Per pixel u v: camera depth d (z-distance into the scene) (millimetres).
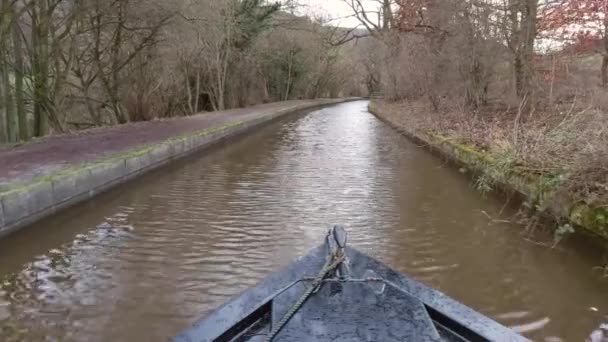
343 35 38656
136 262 5664
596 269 5348
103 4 16047
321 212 7723
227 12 26906
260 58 35969
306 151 15016
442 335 2184
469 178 10367
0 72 14914
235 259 5719
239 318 2154
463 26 14805
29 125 18797
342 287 2244
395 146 16250
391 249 6066
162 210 7887
